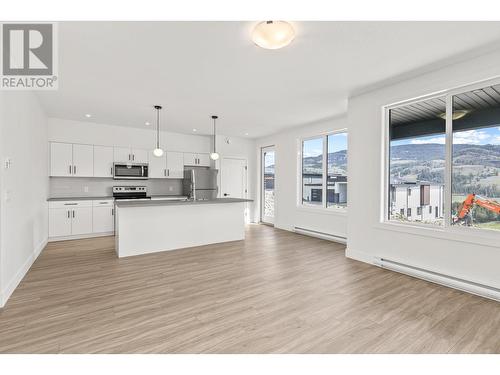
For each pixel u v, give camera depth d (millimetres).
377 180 3615
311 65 2854
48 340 1895
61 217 5094
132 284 2969
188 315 2273
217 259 3951
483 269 2629
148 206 4207
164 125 5777
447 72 2863
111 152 5723
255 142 7547
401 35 2268
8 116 2596
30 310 2342
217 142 6930
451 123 2936
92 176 5512
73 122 5328
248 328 2072
